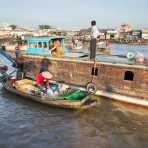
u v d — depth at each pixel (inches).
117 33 6058.1
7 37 4375.0
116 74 867.4
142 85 804.0
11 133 626.8
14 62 1171.3
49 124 687.7
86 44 3056.1
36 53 1203.2
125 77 852.6
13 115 751.1
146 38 5551.2
